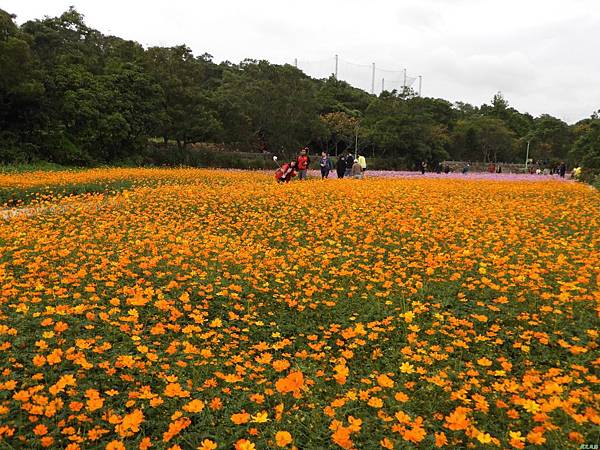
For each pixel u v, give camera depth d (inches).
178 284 259.4
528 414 145.9
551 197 656.4
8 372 160.2
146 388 151.2
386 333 216.1
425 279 280.4
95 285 248.5
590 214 492.4
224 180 810.8
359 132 2138.3
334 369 175.6
